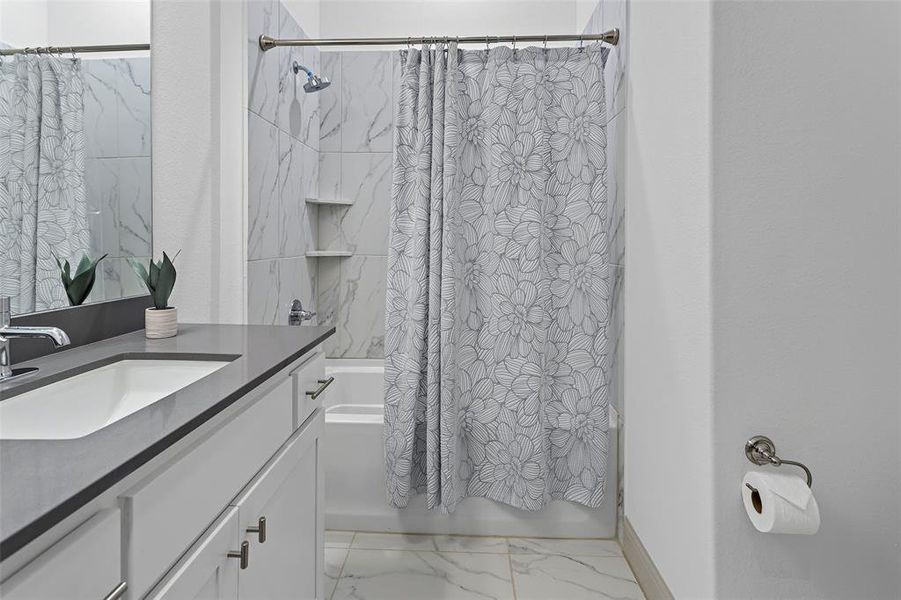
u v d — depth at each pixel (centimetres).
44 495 64
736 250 155
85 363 133
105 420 134
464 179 242
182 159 215
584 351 240
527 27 354
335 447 247
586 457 241
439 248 236
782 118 154
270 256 264
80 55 166
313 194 335
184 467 92
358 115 347
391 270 244
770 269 155
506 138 235
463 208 241
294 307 286
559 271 242
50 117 153
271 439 133
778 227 155
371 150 347
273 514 134
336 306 351
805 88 154
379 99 346
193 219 221
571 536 246
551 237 242
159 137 206
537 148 235
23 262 143
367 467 246
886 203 155
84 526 70
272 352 147
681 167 175
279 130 274
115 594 74
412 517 247
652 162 203
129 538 78
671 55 183
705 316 158
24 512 60
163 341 164
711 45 154
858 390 156
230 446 110
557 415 244
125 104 186
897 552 158
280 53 274
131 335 177
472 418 243
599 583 213
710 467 156
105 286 176
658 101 196
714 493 156
